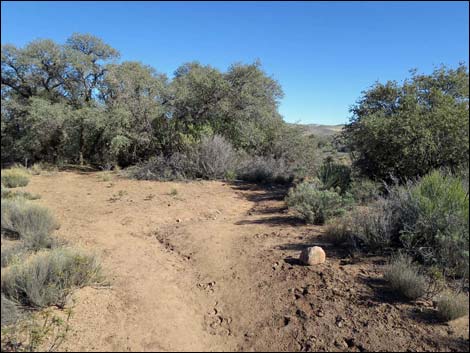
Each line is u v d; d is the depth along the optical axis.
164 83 18.48
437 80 8.85
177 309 4.01
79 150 18.28
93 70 18.34
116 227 6.98
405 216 5.20
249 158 15.41
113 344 3.31
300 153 17.91
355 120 9.95
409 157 7.81
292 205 8.28
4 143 17.50
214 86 16.17
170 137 16.17
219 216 8.08
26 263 4.39
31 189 10.83
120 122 15.69
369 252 5.10
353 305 3.76
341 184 8.73
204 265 5.20
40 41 17.58
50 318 3.61
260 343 3.37
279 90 19.48
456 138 7.29
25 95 18.67
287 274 4.60
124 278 4.69
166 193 10.42
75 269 4.30
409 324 3.37
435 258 4.39
